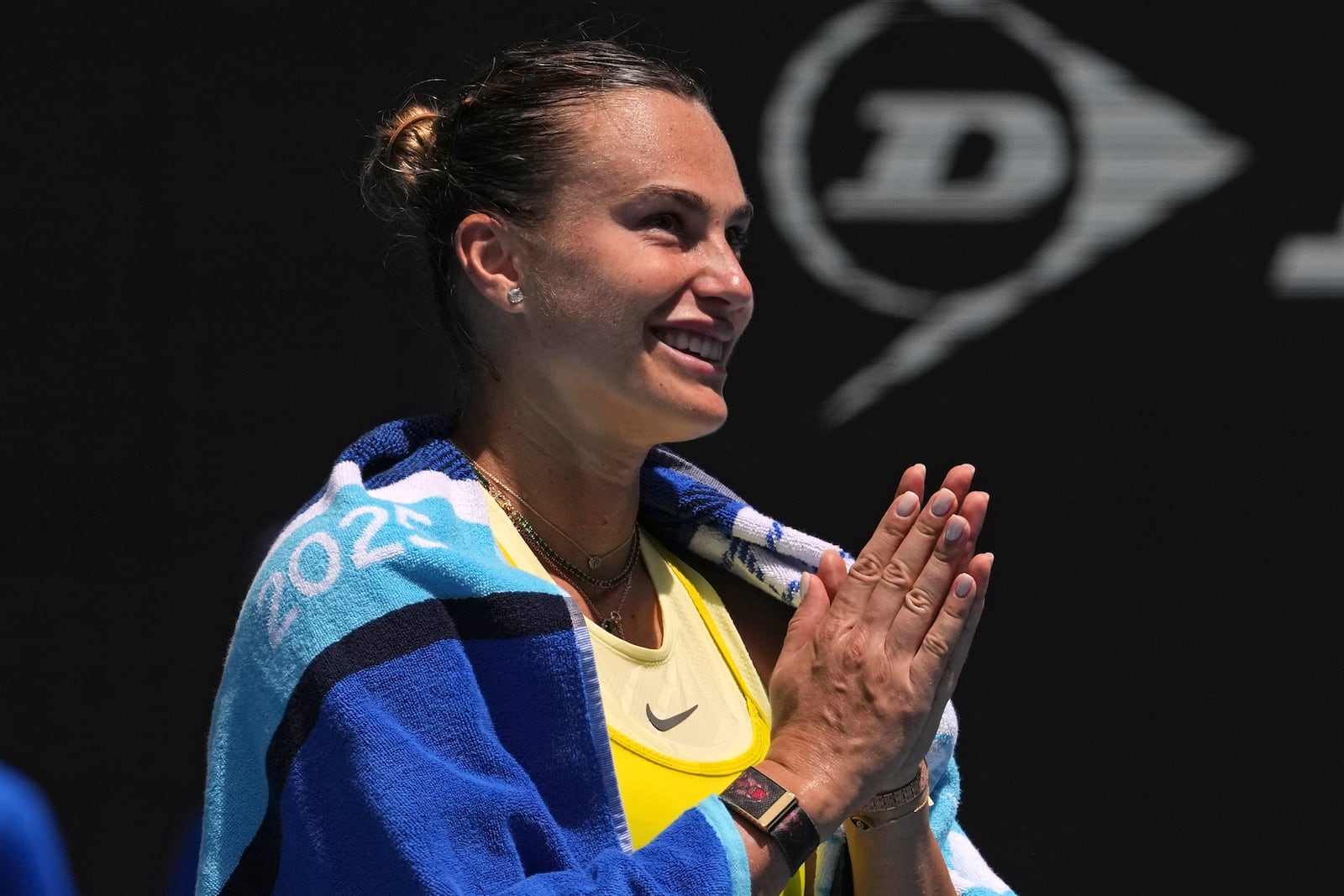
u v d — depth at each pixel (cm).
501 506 598
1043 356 1365
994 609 1364
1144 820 1350
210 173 1327
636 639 612
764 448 1361
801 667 551
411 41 1323
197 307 1324
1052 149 1366
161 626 1316
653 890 487
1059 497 1363
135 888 1292
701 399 571
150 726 1309
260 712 518
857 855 600
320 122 1325
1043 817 1351
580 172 568
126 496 1320
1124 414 1363
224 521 1322
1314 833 1341
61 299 1318
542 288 571
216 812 527
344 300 1327
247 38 1323
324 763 498
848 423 1363
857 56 1367
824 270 1367
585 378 573
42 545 1313
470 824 486
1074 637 1358
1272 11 1362
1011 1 1367
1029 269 1364
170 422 1323
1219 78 1362
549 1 1327
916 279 1366
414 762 489
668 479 657
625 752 560
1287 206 1357
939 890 603
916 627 543
